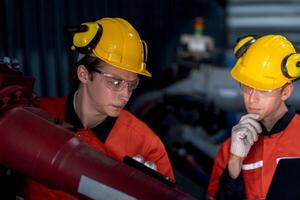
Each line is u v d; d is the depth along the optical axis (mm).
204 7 5703
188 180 2730
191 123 3090
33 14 2365
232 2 7125
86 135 1242
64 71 2691
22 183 1142
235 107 3561
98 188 819
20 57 2291
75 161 841
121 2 3584
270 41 1348
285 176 873
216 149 2908
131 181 823
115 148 1271
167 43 4684
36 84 2441
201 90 3623
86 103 1209
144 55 1189
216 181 1479
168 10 4723
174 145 2883
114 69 1105
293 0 6988
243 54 1395
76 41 1138
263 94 1290
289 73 1270
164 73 3814
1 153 876
